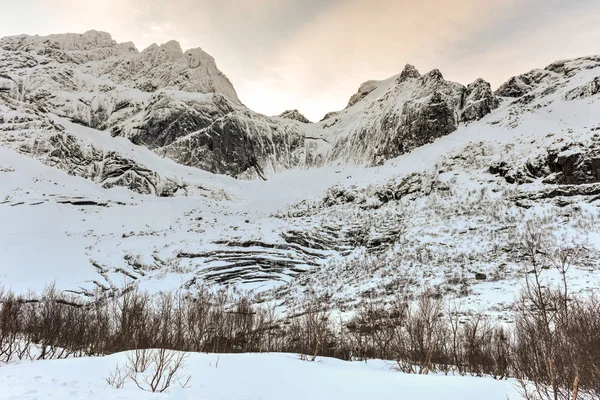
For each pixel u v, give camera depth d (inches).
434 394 601.9
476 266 2089.1
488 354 1024.2
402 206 3555.6
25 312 1210.6
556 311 510.3
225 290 2389.3
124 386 543.2
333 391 610.9
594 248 1964.8
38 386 486.6
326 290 2226.9
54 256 2687.0
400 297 1806.1
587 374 485.4
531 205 2736.2
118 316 1242.0
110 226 3582.7
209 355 869.8
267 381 655.1
